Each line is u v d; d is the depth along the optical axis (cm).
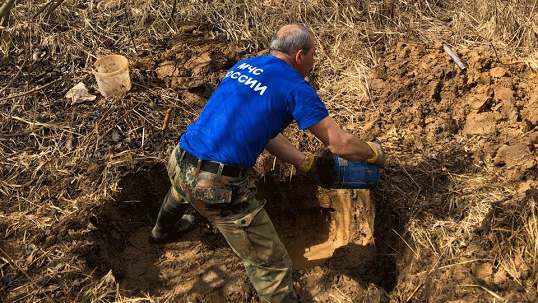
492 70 284
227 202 192
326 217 269
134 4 338
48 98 288
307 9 333
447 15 335
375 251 237
